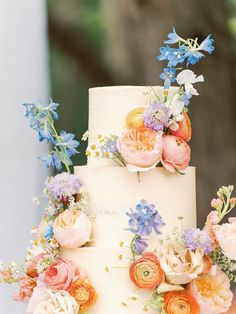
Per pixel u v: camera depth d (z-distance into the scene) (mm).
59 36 14391
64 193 3871
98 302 3805
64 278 3750
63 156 4000
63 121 14703
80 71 14461
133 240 3752
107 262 3809
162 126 3791
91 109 4062
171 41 3846
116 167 3863
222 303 3748
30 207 8617
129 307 3789
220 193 3801
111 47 13883
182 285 3771
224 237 3684
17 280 4078
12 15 9492
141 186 3852
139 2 13117
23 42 9492
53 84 14594
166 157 3797
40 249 3963
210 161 12680
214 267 3723
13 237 8336
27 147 8867
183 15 12844
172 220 3873
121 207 3857
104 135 3982
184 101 3826
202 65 12742
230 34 12922
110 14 13836
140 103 3953
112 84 14047
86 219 3820
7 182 8594
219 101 12750
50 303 3752
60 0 14391
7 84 9203
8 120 8922
